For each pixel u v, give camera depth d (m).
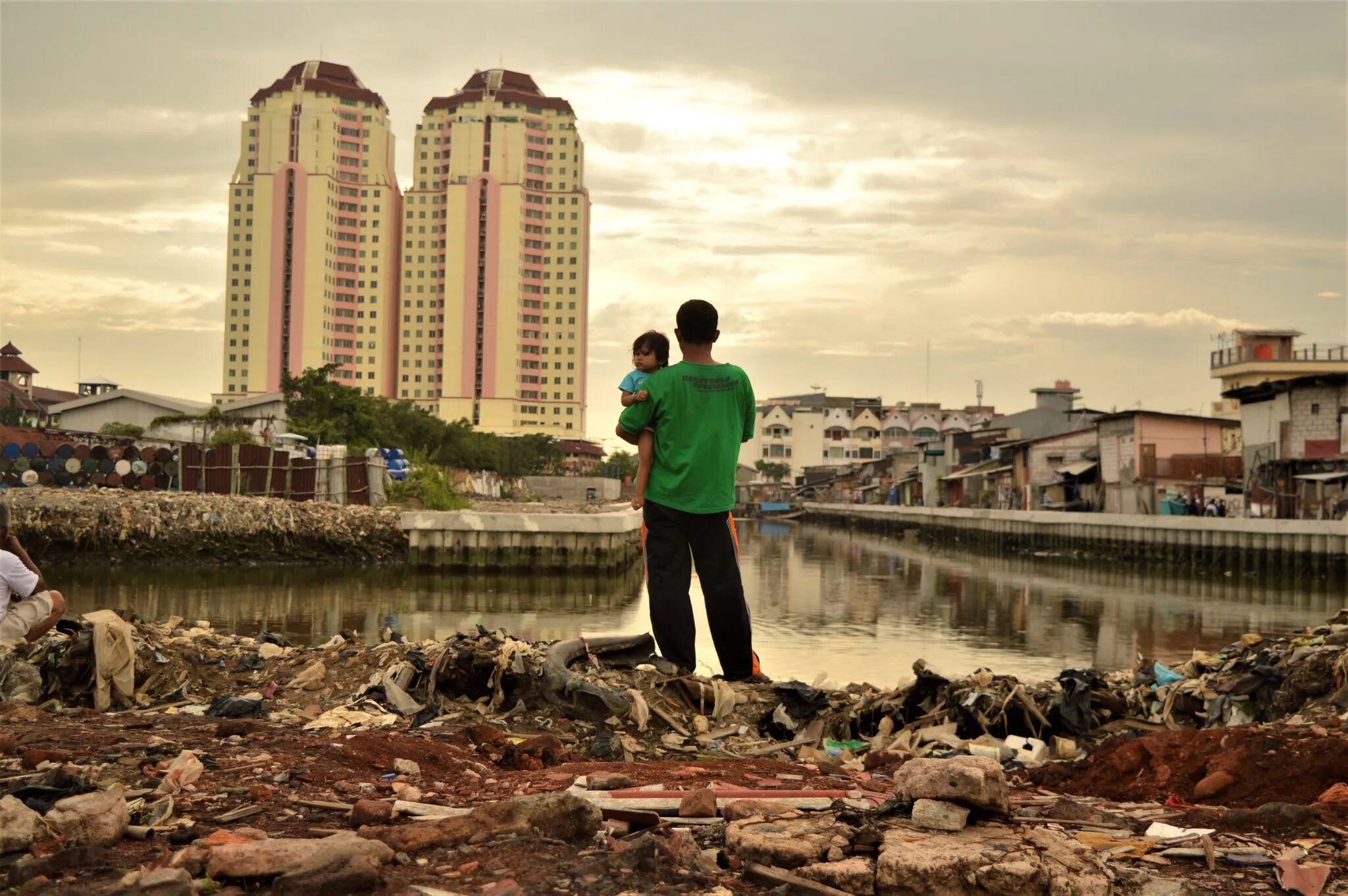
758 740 7.55
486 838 3.93
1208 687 8.34
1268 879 3.83
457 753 5.96
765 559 48.16
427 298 158.00
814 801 4.74
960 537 64.06
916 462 97.94
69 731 5.98
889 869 3.62
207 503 35.06
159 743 5.64
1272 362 64.75
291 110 150.38
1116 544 47.53
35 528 31.97
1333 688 7.73
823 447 146.62
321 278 150.00
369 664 8.34
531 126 160.88
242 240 149.38
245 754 5.43
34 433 36.91
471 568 36.09
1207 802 5.21
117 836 3.90
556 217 161.75
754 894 3.57
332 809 4.44
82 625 7.93
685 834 4.17
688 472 8.21
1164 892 3.63
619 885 3.56
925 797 4.28
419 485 49.06
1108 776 5.81
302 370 149.00
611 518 36.78
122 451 38.47
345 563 36.53
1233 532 41.03
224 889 3.42
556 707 7.55
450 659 7.87
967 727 7.91
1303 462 42.34
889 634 21.89
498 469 108.88
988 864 3.60
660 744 7.27
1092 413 76.50
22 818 3.75
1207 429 53.22
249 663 8.76
